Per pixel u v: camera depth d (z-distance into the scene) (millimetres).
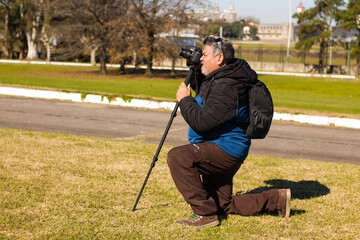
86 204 4520
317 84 36062
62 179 5395
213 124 3654
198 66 3988
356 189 5539
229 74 3674
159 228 3947
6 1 62531
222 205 4219
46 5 44125
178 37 37562
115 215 4246
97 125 11078
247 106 3791
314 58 76375
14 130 9008
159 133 10180
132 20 36312
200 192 3891
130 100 15430
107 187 5141
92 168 6000
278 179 5922
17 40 65625
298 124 13148
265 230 3973
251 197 4250
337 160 8234
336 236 3930
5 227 3836
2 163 6016
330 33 54562
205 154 3812
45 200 4594
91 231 3828
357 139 10914
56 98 16562
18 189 4898
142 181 5473
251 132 3738
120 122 11750
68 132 9875
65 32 41031
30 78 30000
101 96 15867
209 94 3760
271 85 34906
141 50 37469
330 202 4934
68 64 56438
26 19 61969
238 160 3855
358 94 29328
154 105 15125
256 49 79562
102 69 40875
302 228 4070
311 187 5570
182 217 4254
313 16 56938
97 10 38719
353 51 54438
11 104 14406
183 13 36281
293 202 4875
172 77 39250
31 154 6680
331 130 12250
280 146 9398
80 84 26031
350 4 54875
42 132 8984
